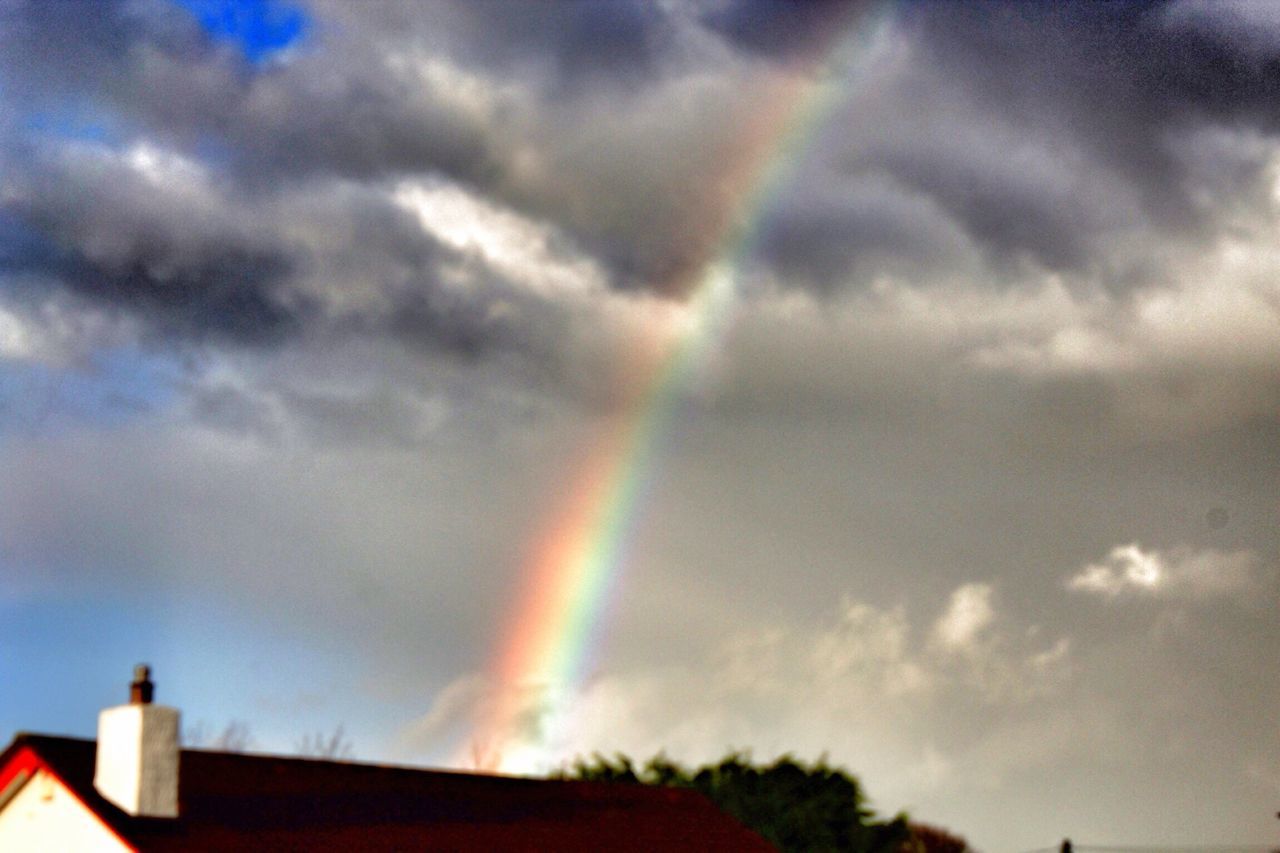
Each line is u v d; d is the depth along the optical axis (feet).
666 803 100.07
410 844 76.48
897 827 170.40
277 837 71.87
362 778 84.33
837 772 170.60
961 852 200.64
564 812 91.45
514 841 81.97
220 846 68.23
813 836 162.61
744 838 97.45
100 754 69.41
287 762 82.99
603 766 173.88
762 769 170.81
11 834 70.18
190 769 76.74
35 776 70.13
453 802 86.48
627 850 87.45
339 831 75.00
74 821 68.18
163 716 69.67
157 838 66.80
